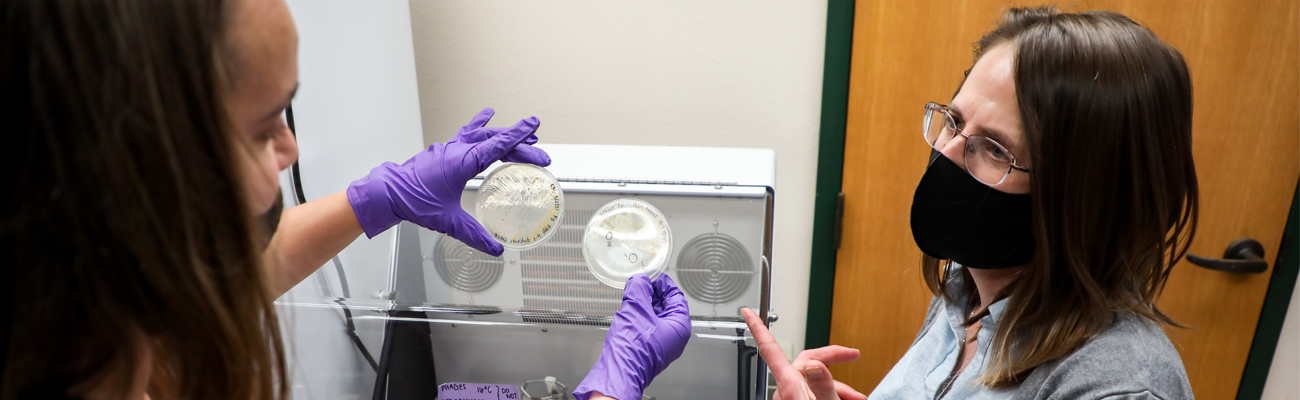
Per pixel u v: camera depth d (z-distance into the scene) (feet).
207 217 1.24
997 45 2.31
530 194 2.88
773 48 4.86
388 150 4.41
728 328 2.84
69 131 1.06
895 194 5.08
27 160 1.07
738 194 2.97
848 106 4.91
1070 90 1.97
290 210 2.68
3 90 1.02
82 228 1.11
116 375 1.37
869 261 5.36
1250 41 4.32
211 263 1.29
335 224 2.68
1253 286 4.97
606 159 3.30
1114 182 2.04
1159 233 2.12
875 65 4.74
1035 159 2.07
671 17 4.86
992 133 2.22
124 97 1.08
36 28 1.00
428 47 5.15
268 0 1.40
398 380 3.07
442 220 2.74
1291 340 4.88
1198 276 5.02
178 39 1.14
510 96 5.24
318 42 3.48
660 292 2.92
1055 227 2.13
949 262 3.05
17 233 1.09
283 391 1.62
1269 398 5.17
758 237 2.96
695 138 5.18
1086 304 2.16
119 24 1.06
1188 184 2.19
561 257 3.02
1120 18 2.10
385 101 4.32
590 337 2.94
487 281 3.08
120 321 1.23
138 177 1.12
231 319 1.34
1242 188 4.71
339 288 3.16
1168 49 2.05
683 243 3.01
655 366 2.65
